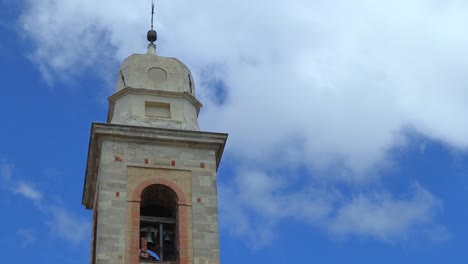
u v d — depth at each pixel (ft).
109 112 195.00
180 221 172.76
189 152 182.19
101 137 180.14
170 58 199.11
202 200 176.24
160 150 181.16
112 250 166.81
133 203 173.27
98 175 181.57
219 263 169.27
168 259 172.86
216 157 185.26
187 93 192.85
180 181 178.09
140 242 171.94
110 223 169.78
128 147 180.14
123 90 191.21
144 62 196.03
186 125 187.42
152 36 204.03
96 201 182.91
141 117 186.91
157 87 192.13
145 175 177.37
